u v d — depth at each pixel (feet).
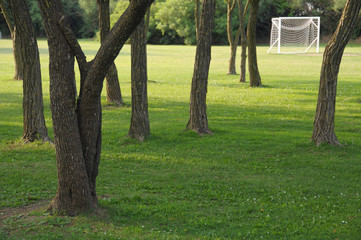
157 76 88.22
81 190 18.21
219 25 246.68
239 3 74.08
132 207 19.85
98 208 19.07
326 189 23.26
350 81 77.61
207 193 22.54
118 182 24.45
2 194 21.76
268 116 45.91
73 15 282.36
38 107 32.91
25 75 32.24
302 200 21.59
